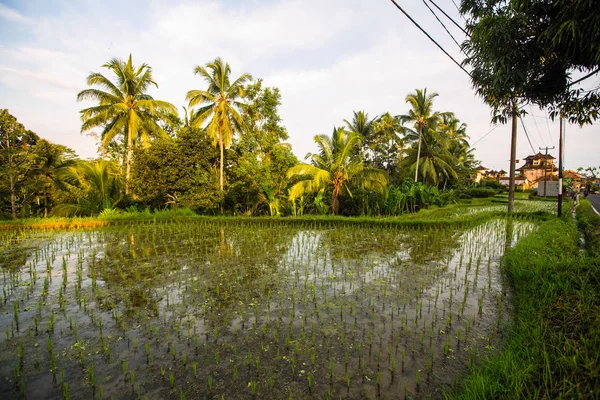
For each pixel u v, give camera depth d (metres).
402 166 35.12
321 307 5.67
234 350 4.29
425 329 4.84
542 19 4.29
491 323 5.01
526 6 4.13
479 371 3.56
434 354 4.17
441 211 21.86
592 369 3.14
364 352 4.24
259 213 23.36
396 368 3.89
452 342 4.46
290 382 3.66
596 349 3.43
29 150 19.80
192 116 24.59
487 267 8.05
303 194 20.56
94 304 5.82
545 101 5.31
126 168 22.86
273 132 25.81
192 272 7.68
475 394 3.15
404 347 4.34
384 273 7.59
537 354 3.67
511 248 9.32
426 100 30.25
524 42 4.44
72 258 9.05
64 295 6.25
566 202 30.30
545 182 22.09
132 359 4.12
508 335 4.57
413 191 23.20
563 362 3.38
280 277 7.31
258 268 8.02
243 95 22.27
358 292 6.37
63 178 21.45
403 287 6.62
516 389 3.12
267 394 3.47
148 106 21.98
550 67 4.88
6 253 9.70
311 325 4.99
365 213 21.81
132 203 19.92
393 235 12.73
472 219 15.18
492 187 55.84
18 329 4.90
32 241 11.50
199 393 3.49
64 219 15.30
